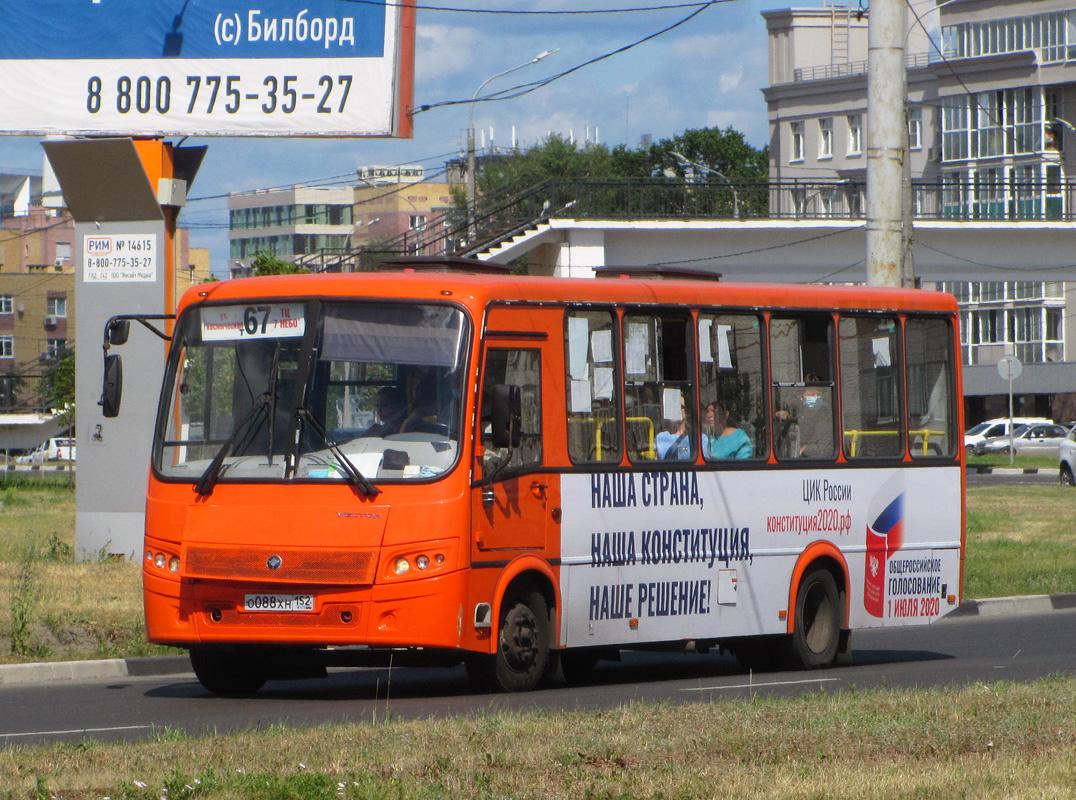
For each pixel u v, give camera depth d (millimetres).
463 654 28391
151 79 56062
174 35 56062
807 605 34906
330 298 29281
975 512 80062
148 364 51344
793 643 34469
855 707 24703
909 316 37219
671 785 18453
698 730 22250
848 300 35906
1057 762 20188
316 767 19609
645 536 31500
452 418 28375
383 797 17766
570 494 30219
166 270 51562
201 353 29781
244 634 28141
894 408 36812
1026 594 51094
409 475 28078
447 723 23188
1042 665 35156
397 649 27891
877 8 45188
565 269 114375
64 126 55969
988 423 187125
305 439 28625
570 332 30594
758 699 26016
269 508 28281
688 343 32781
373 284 29266
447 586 27734
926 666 35719
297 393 28828
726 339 33531
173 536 28875
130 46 56062
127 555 51344
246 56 56375
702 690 30125
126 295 51562
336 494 28109
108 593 41938
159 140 51469
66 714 27562
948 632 44875
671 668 37344
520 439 28344
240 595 28219
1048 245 124062
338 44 56625
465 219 119562
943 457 37719
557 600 29969
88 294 51719
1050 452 182000
